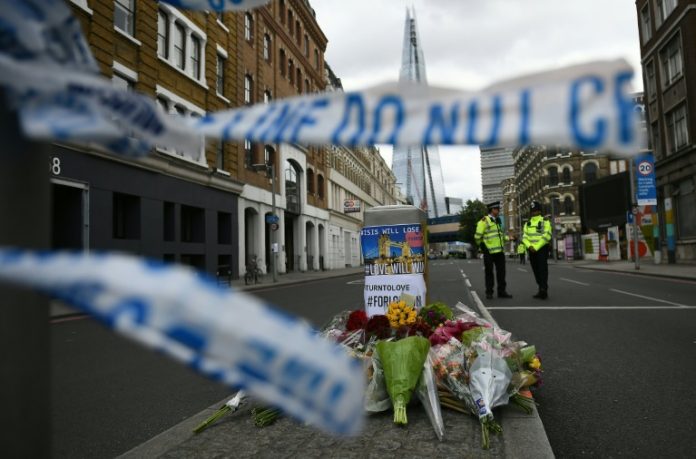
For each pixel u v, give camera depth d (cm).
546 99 51
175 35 1955
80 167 1438
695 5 2238
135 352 630
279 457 253
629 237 3278
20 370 68
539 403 368
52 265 47
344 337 376
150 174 1750
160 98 1839
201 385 460
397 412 290
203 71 2114
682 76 2336
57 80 60
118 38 1605
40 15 60
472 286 1407
